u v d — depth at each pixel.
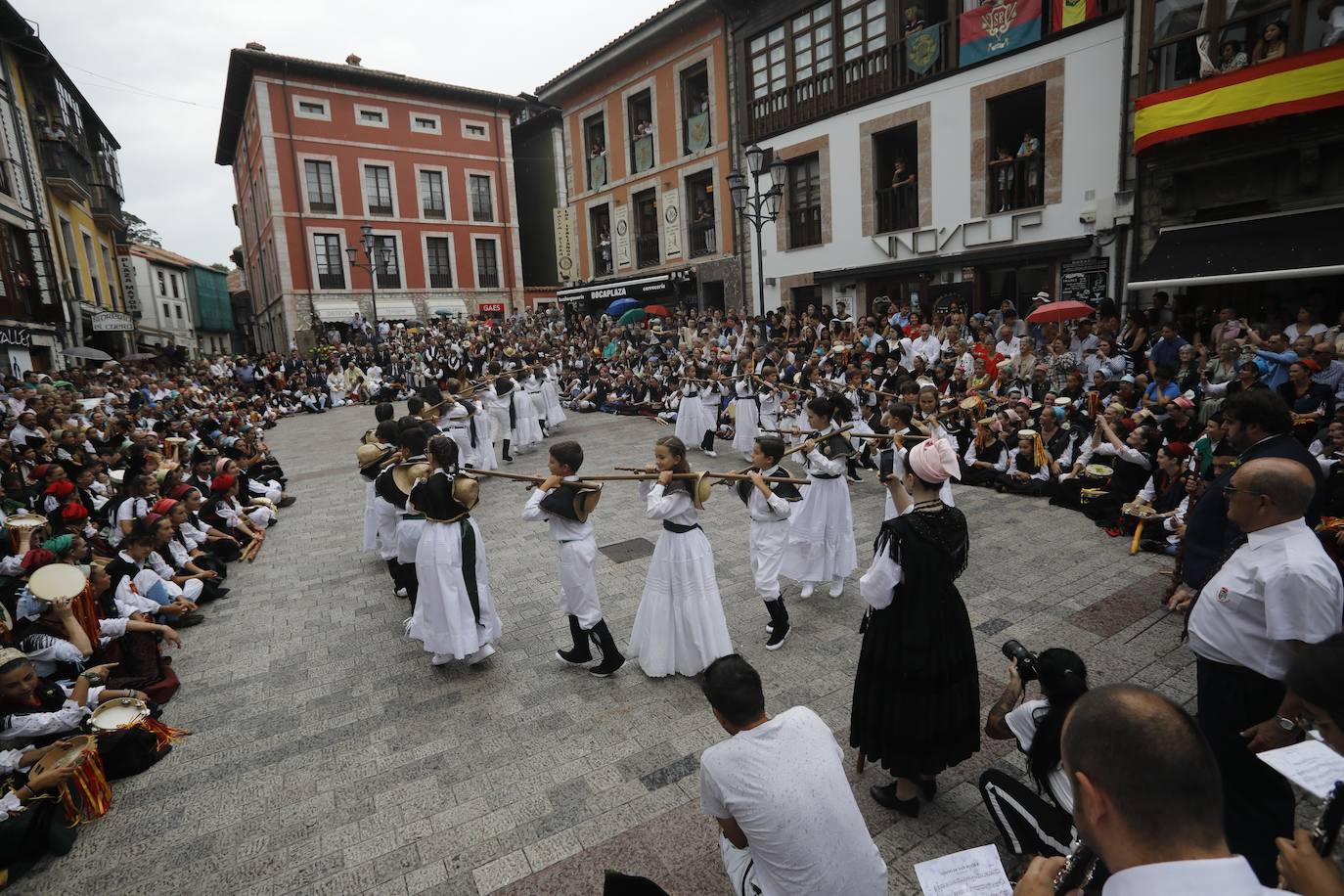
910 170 16.91
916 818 3.36
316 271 29.61
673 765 3.90
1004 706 2.99
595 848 3.31
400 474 5.26
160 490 7.58
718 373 12.59
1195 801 1.20
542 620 5.88
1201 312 11.05
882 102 15.79
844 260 17.20
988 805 2.95
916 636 3.13
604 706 4.52
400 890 3.13
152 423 13.28
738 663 2.40
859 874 2.23
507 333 27.25
